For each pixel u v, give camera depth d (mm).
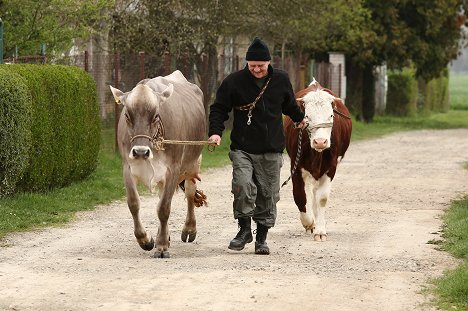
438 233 15508
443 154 31812
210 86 33188
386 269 12500
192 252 13859
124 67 26891
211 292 10969
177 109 13625
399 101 61312
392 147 34938
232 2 32969
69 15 25328
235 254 13672
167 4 31312
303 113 14500
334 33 46531
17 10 24312
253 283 11438
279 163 13703
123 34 31234
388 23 48781
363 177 24344
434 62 51594
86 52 24641
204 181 23125
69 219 16828
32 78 18219
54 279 11648
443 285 11250
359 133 43000
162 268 12383
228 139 32344
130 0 31406
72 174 20391
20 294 10875
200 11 32438
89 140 21203
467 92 120875
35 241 14648
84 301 10555
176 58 31328
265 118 13570
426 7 49094
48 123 18828
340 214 17891
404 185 22594
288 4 36312
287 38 40750
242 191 13461
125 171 13344
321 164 15203
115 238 15047
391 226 16359
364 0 47312
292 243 14703
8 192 17625
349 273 12172
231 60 35438
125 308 10250
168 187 13414
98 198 19219
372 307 10430
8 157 16875
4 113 16656
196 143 13398
